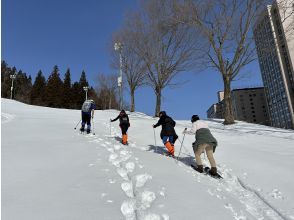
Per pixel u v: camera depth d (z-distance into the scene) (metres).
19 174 4.75
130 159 6.27
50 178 4.64
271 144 10.34
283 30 16.05
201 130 6.89
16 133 9.23
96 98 62.59
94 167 5.38
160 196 4.20
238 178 6.25
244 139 11.52
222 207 4.20
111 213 3.49
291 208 4.56
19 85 82.44
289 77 90.75
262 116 136.38
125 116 9.89
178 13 18.64
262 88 138.50
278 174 6.32
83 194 4.02
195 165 7.35
